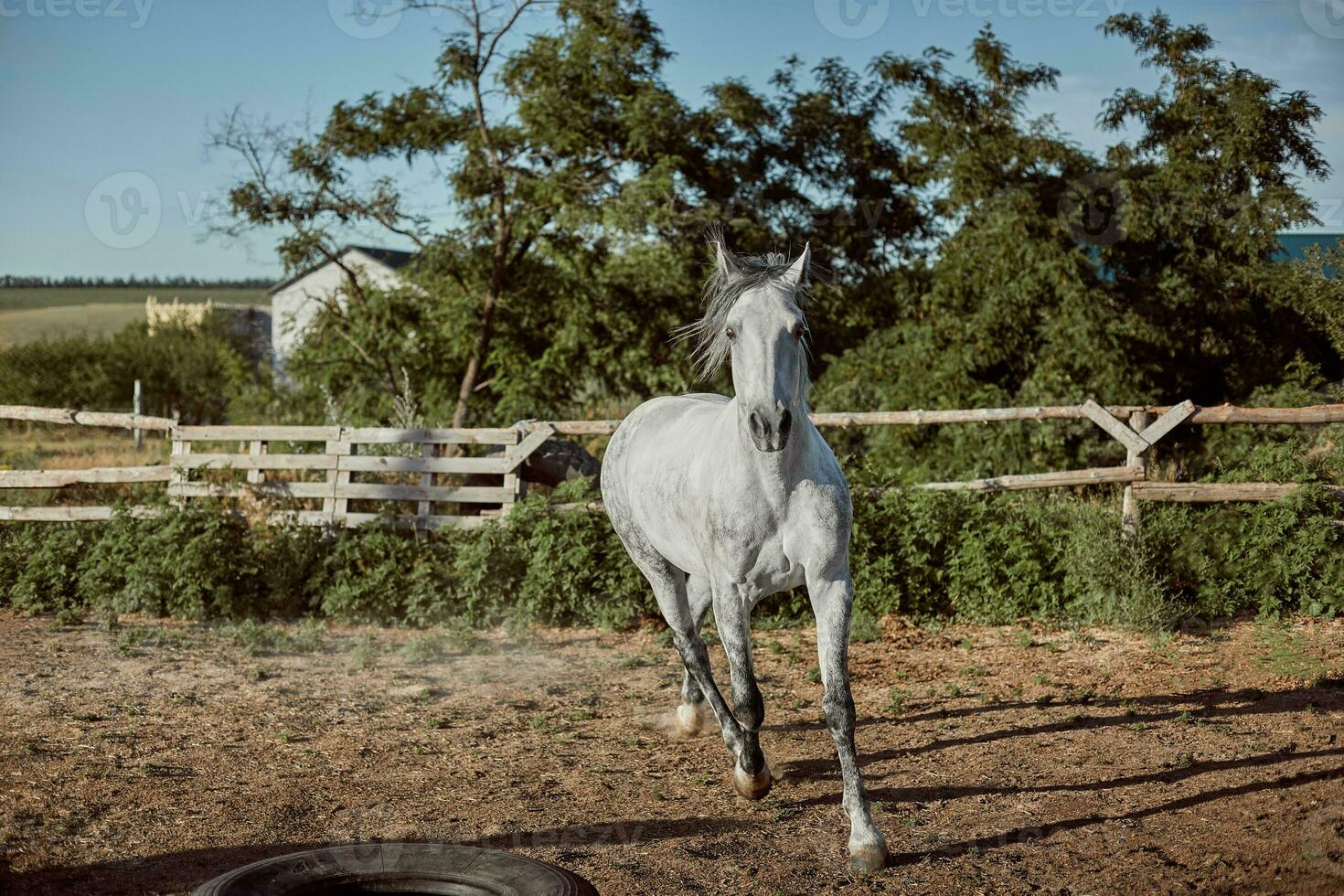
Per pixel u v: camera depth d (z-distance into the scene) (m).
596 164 16.81
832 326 18.45
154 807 4.34
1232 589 7.86
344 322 17.48
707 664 5.05
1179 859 3.67
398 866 3.21
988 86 16.42
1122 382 13.79
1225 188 14.70
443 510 9.89
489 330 16.23
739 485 4.05
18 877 3.63
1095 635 7.51
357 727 5.59
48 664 6.98
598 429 9.18
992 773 4.68
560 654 7.45
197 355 33.09
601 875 3.66
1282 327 14.27
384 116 16.12
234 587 8.71
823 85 19.89
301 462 9.45
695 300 16.83
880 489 8.66
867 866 3.69
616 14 16.31
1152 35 15.26
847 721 3.89
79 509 9.50
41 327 55.31
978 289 14.95
